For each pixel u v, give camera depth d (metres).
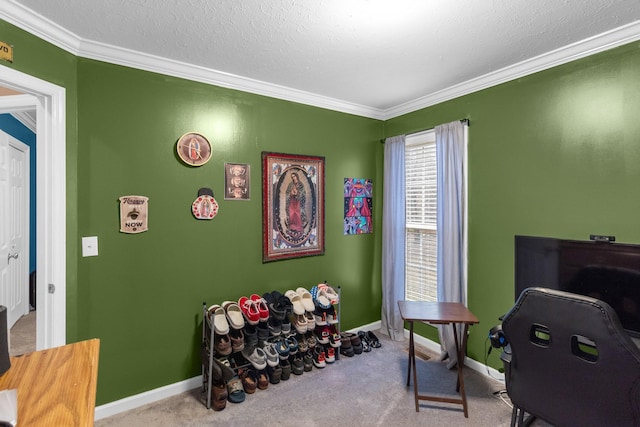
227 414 2.09
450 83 2.68
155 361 2.24
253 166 2.64
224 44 2.00
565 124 2.10
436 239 2.99
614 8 1.63
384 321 3.40
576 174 2.06
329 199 3.14
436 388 2.38
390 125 3.45
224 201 2.50
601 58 1.94
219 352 2.16
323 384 2.43
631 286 1.68
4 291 3.13
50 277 1.82
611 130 1.91
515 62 2.27
